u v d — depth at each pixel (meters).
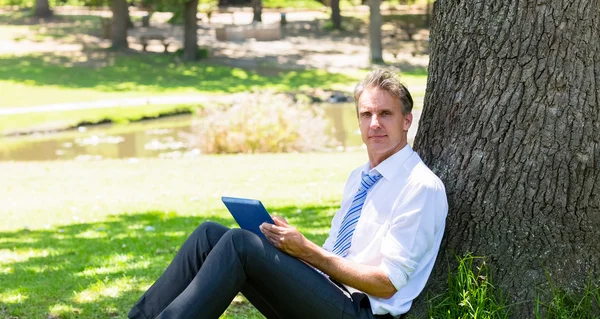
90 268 7.01
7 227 9.91
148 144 21.70
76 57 38.78
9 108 27.86
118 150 20.89
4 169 16.08
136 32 47.44
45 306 5.71
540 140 4.00
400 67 40.56
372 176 3.97
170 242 8.25
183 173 14.91
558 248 4.02
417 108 24.89
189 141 20.11
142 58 39.38
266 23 49.72
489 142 4.10
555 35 3.96
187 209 10.79
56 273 6.88
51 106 28.22
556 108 3.97
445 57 4.29
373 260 3.88
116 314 5.48
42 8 50.72
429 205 3.77
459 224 4.17
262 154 18.34
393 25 54.53
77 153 20.69
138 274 6.62
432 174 3.86
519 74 4.02
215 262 3.64
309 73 37.91
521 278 4.04
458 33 4.21
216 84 34.25
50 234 9.21
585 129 3.97
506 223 4.07
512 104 4.04
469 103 4.17
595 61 3.98
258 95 20.52
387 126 3.93
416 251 3.75
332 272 3.73
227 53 42.41
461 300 4.01
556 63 3.96
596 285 4.00
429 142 4.37
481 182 4.11
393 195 3.86
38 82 32.69
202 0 57.03
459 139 4.20
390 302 3.82
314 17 57.28
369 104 3.95
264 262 3.67
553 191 4.00
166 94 31.59
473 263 4.12
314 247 3.72
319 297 3.71
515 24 4.02
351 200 4.19
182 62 39.00
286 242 3.71
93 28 47.47
